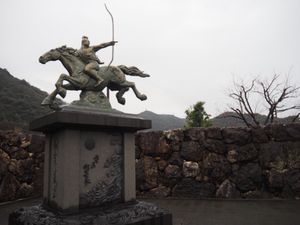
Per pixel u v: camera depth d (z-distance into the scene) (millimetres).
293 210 4848
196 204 5578
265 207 5121
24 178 6648
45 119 3199
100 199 3322
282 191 5855
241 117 14375
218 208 5145
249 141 6258
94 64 3682
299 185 5766
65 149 3064
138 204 3574
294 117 13344
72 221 2824
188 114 13883
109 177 3457
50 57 3527
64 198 2986
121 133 3674
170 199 6230
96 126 3293
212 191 6242
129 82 4027
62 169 3064
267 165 6020
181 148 6613
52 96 3404
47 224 2803
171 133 6723
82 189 3188
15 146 6512
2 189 6020
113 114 3551
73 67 3650
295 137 5988
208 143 6441
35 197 6758
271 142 6121
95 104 3629
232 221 4195
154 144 6785
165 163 6660
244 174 6117
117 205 3441
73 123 3014
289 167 5895
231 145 6312
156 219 3275
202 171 6379
